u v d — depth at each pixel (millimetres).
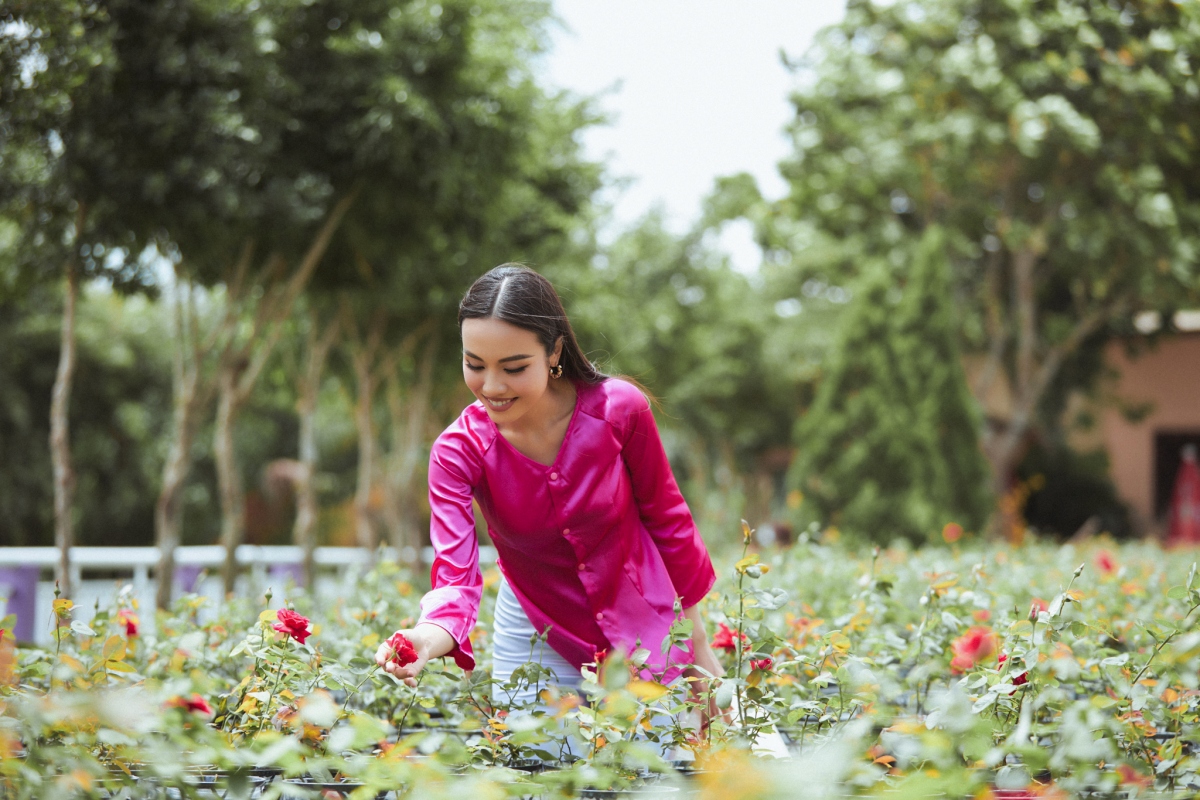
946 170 14133
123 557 8156
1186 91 10258
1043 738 2031
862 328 11617
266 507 20938
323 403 15984
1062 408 18984
